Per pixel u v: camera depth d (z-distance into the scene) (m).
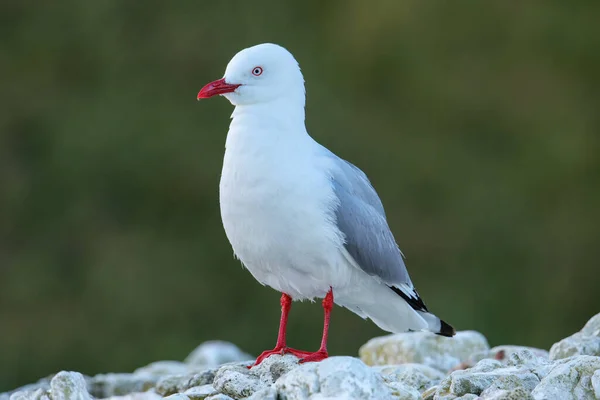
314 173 7.11
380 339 9.26
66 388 7.15
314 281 7.33
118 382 8.66
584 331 7.99
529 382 6.62
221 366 7.76
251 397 6.22
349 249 7.29
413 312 7.95
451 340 8.97
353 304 7.97
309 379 6.10
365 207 7.45
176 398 6.77
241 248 7.26
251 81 7.20
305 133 7.32
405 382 7.47
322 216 7.09
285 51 7.30
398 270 7.76
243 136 7.12
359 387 6.02
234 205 7.14
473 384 6.71
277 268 7.27
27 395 7.38
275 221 7.05
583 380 6.43
